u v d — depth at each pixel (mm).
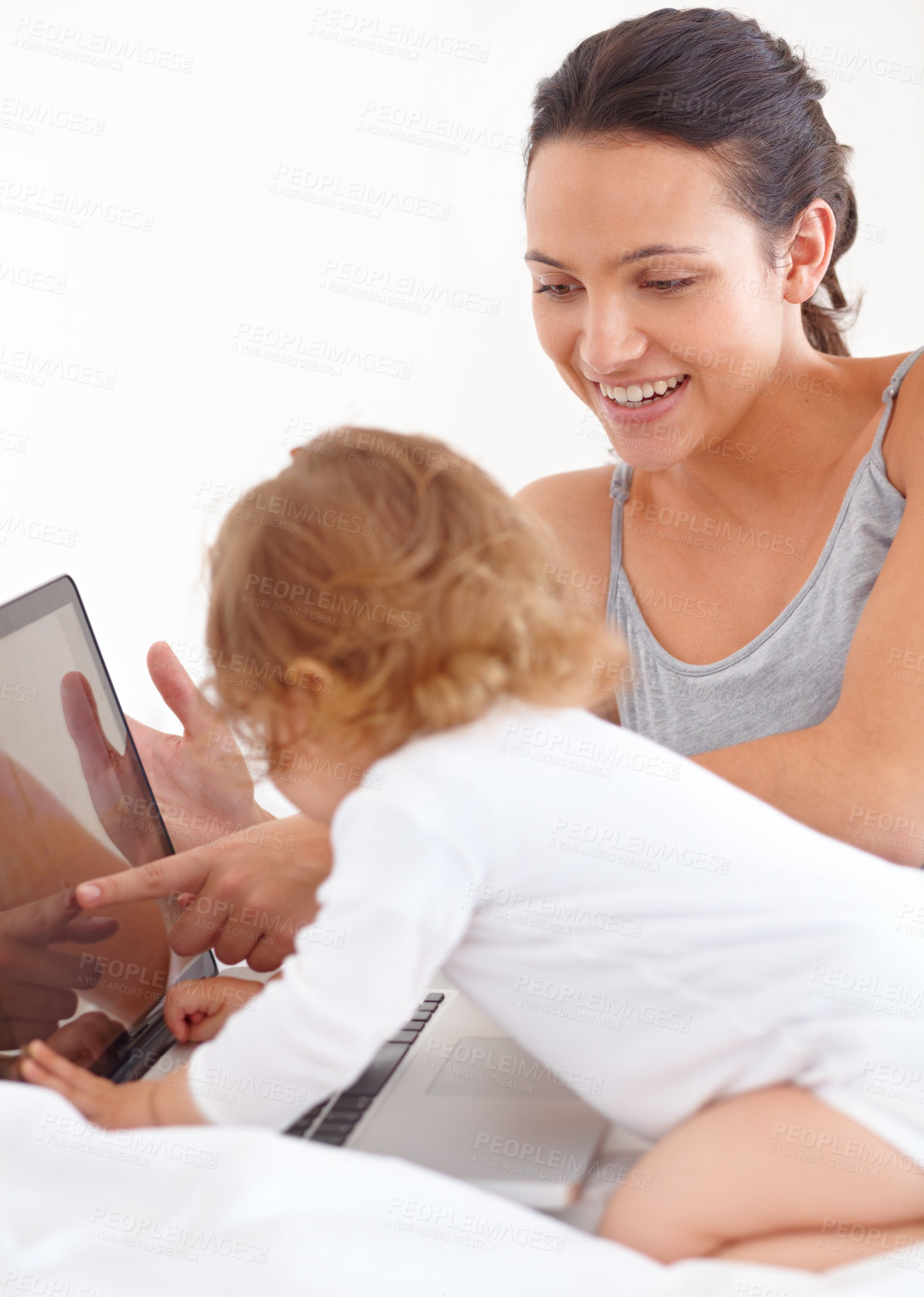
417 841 723
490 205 2213
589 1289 589
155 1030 920
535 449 2303
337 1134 778
